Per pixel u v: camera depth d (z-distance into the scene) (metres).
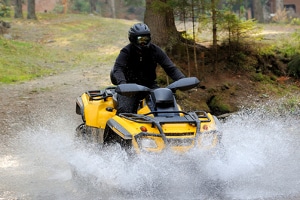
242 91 16.11
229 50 17.33
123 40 34.34
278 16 49.06
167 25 16.80
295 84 17.94
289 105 15.13
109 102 7.88
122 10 71.19
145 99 7.04
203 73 16.20
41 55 26.78
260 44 19.23
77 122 12.55
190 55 16.92
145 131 6.27
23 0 64.38
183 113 6.75
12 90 17.05
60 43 33.50
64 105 14.59
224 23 16.38
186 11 15.66
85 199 6.56
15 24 41.31
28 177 8.02
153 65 7.42
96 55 28.67
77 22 44.09
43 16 48.84
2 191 7.20
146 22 17.02
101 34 37.34
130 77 7.45
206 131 6.38
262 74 17.77
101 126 7.39
